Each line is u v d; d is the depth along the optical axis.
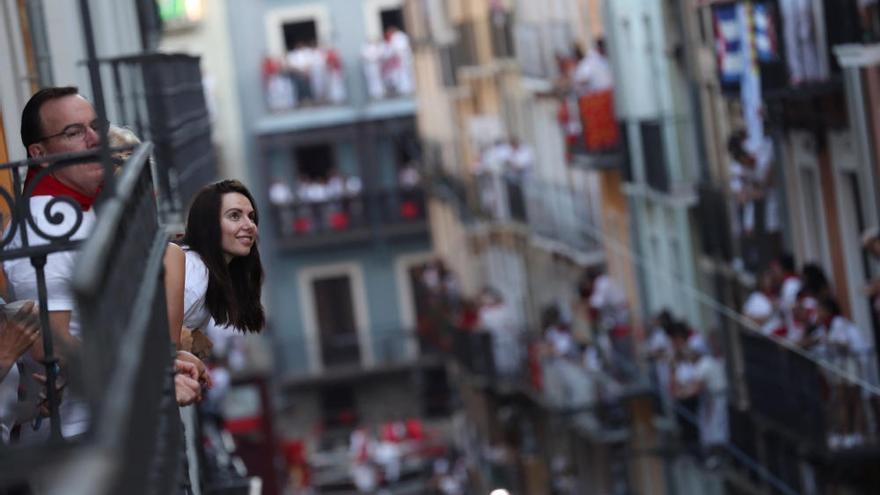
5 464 6.66
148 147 8.36
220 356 45.53
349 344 60.12
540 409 41.66
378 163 64.62
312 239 64.25
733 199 28.48
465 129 55.16
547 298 44.78
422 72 61.81
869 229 21.64
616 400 33.38
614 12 34.91
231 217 9.72
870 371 22.00
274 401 53.19
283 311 64.44
